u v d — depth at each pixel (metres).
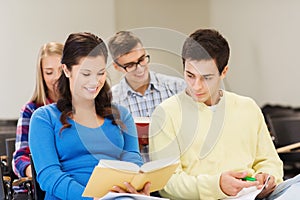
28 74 5.05
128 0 5.59
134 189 1.64
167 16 5.81
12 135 2.82
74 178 1.80
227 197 1.75
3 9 4.99
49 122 1.83
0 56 4.98
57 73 2.39
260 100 5.76
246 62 5.84
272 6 5.63
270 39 5.65
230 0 5.89
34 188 1.90
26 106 2.46
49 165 1.77
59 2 5.16
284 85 5.57
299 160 3.01
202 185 1.78
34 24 5.07
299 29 5.43
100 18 5.30
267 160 1.96
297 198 1.67
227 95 1.97
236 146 1.93
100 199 1.57
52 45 2.44
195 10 5.95
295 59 5.47
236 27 5.89
